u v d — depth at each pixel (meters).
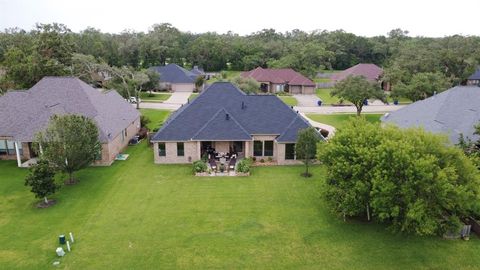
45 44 70.38
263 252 23.81
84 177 36.53
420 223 22.36
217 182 35.38
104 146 39.75
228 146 43.16
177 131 40.62
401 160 22.92
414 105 45.59
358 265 22.45
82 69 79.88
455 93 41.06
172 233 26.09
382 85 99.00
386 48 150.88
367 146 25.23
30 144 41.22
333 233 26.02
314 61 127.81
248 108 42.88
